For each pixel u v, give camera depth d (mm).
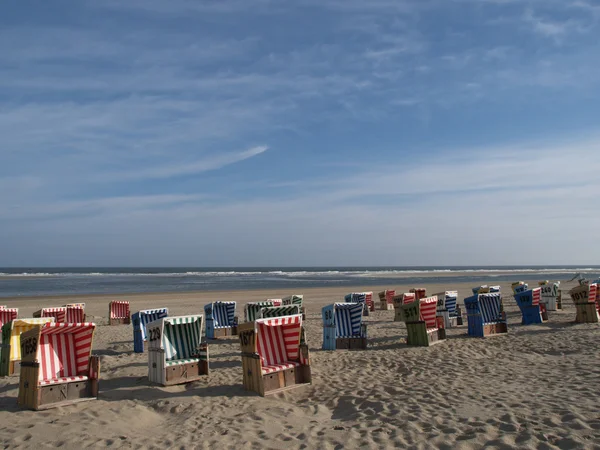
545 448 4832
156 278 80562
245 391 7871
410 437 5430
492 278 77562
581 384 7254
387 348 11992
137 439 5762
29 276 86938
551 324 14992
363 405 6934
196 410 6840
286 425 6164
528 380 7820
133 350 12641
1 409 6957
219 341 14117
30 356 7008
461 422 5785
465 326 16000
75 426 6176
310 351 11781
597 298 15820
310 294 37406
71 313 16891
